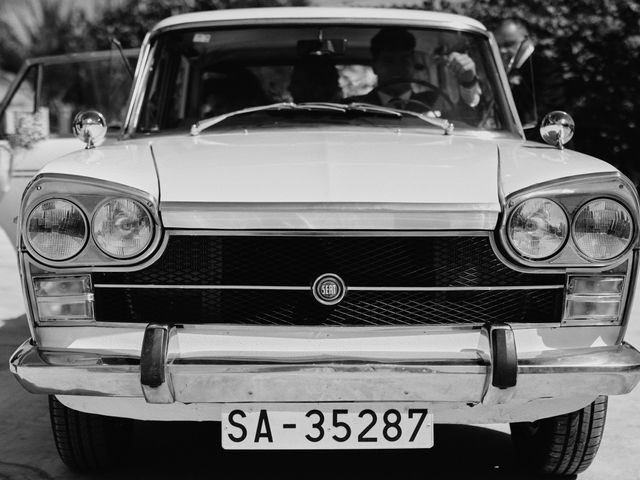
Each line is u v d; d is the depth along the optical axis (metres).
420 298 2.85
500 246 2.83
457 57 4.13
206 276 2.84
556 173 2.89
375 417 2.82
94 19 14.84
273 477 3.34
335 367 2.71
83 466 3.34
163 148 3.31
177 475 3.35
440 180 2.92
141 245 2.81
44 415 4.01
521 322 2.87
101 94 6.46
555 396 2.81
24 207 2.84
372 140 3.46
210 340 2.79
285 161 3.05
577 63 10.31
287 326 2.81
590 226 2.84
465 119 4.04
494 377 2.74
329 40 4.11
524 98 6.25
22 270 2.87
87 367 2.77
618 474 3.37
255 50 4.14
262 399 2.74
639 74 10.48
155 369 2.71
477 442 3.73
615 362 2.81
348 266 2.83
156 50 4.19
